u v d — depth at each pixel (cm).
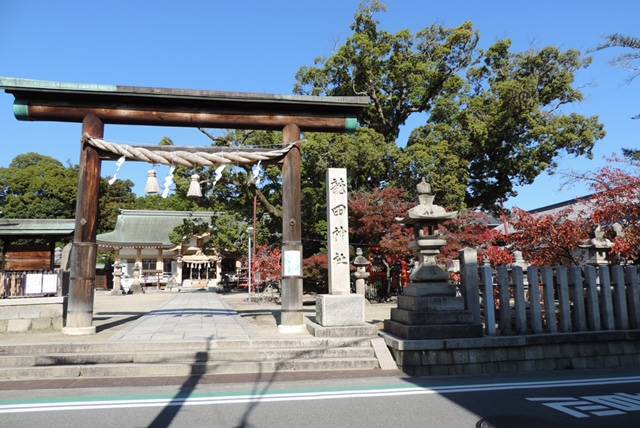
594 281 868
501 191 2839
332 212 1075
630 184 1031
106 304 2081
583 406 577
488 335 824
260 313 1527
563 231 1067
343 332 934
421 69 2508
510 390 663
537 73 2534
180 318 1323
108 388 673
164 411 556
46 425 504
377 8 2528
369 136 2344
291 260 1055
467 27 2555
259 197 2595
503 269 855
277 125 1116
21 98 1001
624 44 956
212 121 1080
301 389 670
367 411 557
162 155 1063
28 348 800
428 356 777
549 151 2494
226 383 705
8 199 3925
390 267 2244
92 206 1012
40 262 1271
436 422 514
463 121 2483
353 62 2558
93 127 1024
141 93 1016
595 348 838
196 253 3816
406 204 2019
